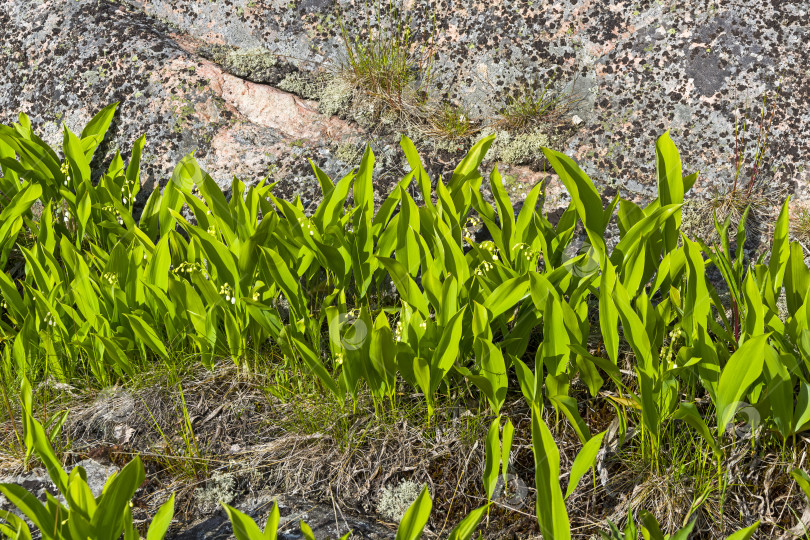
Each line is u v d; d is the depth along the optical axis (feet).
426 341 6.65
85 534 4.63
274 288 7.58
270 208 7.74
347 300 8.47
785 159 8.78
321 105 10.21
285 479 6.64
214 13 11.23
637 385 7.13
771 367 5.71
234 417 7.23
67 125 10.36
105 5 11.22
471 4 10.37
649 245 6.98
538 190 7.39
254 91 10.32
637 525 6.02
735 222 8.49
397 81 10.21
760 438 6.36
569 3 10.00
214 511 6.33
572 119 9.53
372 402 7.18
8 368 7.54
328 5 10.90
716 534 5.92
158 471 6.70
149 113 10.10
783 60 9.16
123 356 7.16
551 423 6.85
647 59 9.53
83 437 7.11
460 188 7.96
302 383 7.39
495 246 7.73
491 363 6.14
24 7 11.41
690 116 9.16
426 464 6.63
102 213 8.58
